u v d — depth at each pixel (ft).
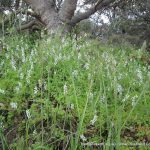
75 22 44.09
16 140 12.76
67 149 12.38
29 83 15.44
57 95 15.35
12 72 16.92
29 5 43.98
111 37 40.34
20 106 14.01
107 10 55.11
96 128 13.15
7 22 33.37
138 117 14.21
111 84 15.75
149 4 64.80
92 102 14.08
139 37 63.41
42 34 26.89
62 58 19.22
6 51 22.47
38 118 12.98
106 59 19.51
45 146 11.69
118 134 10.98
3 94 14.78
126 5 61.36
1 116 13.44
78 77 17.11
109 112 13.97
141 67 23.85
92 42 27.50
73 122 13.37
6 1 50.21
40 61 17.89
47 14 41.39
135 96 14.84
